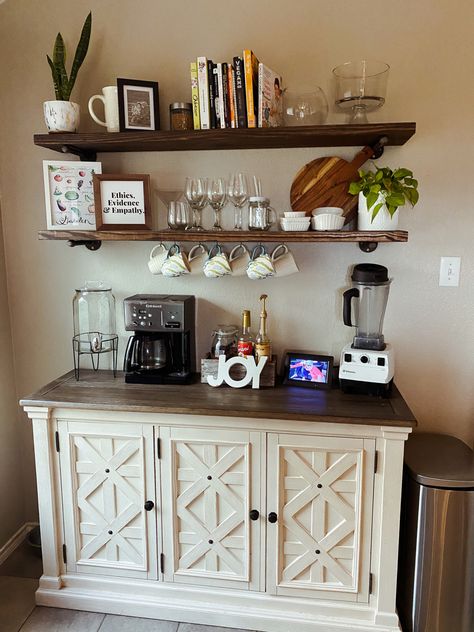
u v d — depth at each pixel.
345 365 1.87
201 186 1.90
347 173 1.94
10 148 2.16
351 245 2.02
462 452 1.89
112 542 1.92
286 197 2.04
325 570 1.80
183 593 1.89
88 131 2.10
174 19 1.99
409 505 1.78
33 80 2.10
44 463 1.89
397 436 1.66
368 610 1.79
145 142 1.87
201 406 1.75
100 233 1.90
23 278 2.25
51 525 1.92
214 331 2.16
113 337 2.17
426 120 1.91
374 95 1.77
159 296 2.08
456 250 1.97
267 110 1.82
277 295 2.11
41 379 2.33
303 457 1.74
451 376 2.05
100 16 2.03
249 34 1.96
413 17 1.87
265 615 1.83
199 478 1.81
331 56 1.93
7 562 2.24
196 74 1.82
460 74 1.88
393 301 2.03
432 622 1.77
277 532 1.79
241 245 2.04
